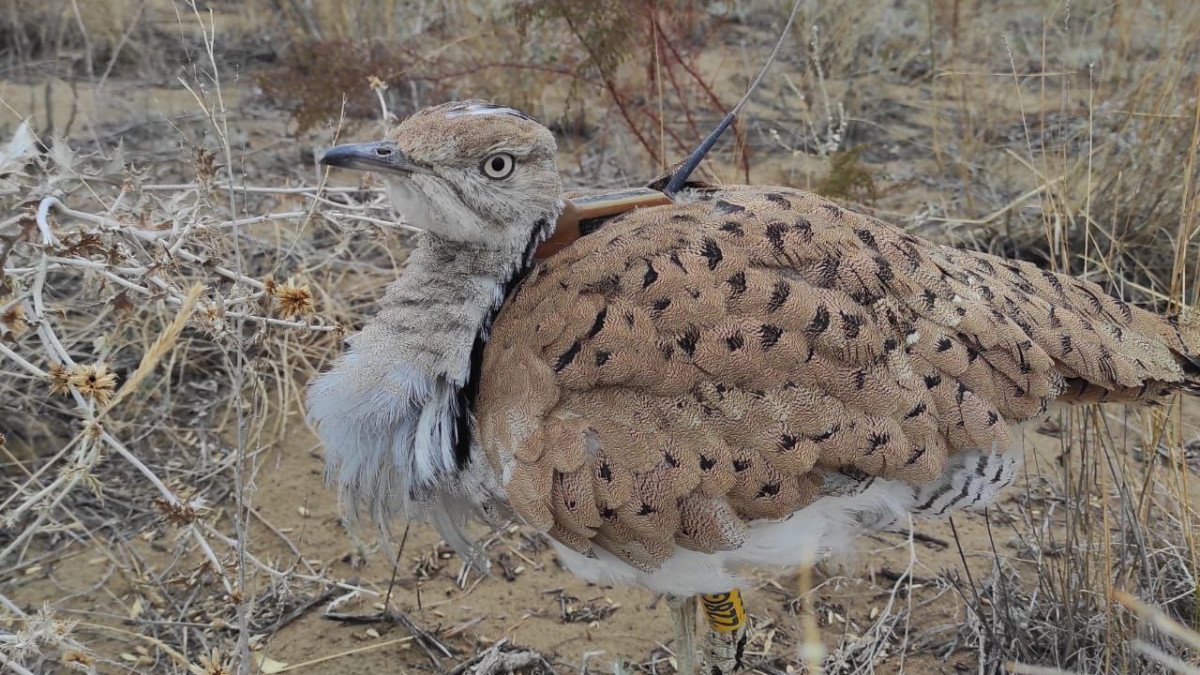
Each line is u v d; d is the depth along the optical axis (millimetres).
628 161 12500
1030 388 5926
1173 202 10219
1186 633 4598
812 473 5641
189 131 12234
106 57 14883
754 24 16531
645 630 7617
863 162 12945
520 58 13039
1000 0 15820
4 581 7824
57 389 6027
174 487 7848
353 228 8531
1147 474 7258
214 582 7672
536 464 5504
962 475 5977
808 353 5551
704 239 5703
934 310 5832
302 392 9414
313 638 7480
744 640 6719
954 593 7789
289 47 13930
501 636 7527
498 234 5844
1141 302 10016
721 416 5492
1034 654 7156
